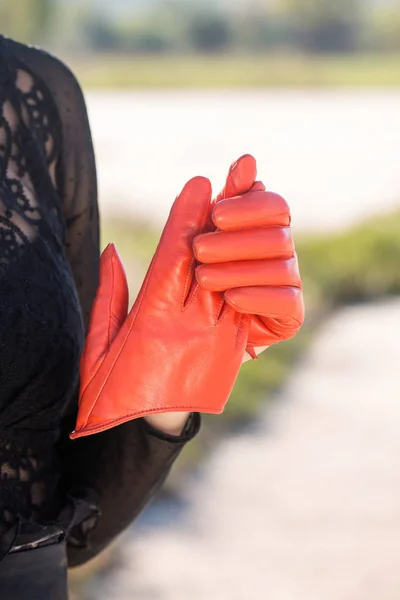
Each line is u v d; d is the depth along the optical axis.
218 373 1.30
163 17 87.50
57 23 62.94
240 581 3.61
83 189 1.58
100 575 3.59
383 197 13.50
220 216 1.22
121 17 88.38
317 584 3.60
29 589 1.36
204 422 5.10
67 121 1.55
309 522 4.09
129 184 14.07
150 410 1.28
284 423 5.23
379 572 3.68
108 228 9.95
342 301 8.34
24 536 1.36
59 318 1.41
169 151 18.17
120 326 1.34
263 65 62.25
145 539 3.90
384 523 4.09
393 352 6.69
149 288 1.30
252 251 1.23
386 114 27.19
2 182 1.44
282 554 3.82
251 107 29.88
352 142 20.36
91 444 1.52
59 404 1.43
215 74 48.88
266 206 1.23
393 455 4.83
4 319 1.36
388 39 82.81
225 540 3.92
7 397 1.38
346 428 5.19
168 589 3.53
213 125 23.61
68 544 1.54
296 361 6.41
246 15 86.06
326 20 83.12
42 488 1.43
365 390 5.83
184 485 4.40
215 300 1.29
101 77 45.00
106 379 1.30
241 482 4.47
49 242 1.45
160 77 45.72
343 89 40.62
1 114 1.47
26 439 1.41
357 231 9.86
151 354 1.28
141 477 1.48
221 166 16.23
